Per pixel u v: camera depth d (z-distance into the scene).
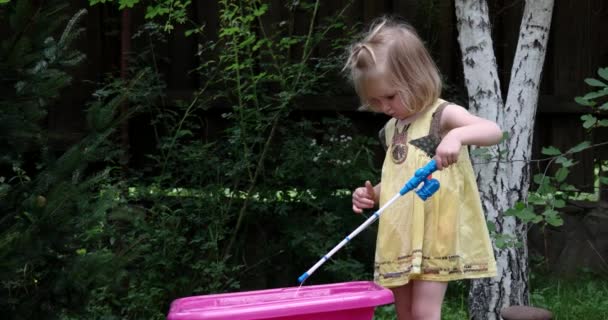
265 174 5.07
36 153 3.48
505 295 3.94
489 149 3.90
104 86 5.11
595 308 4.48
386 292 2.53
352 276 4.71
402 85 2.84
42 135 2.86
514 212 3.49
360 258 5.16
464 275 2.81
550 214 3.45
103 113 2.87
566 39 5.56
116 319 3.90
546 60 5.59
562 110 5.51
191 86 5.31
